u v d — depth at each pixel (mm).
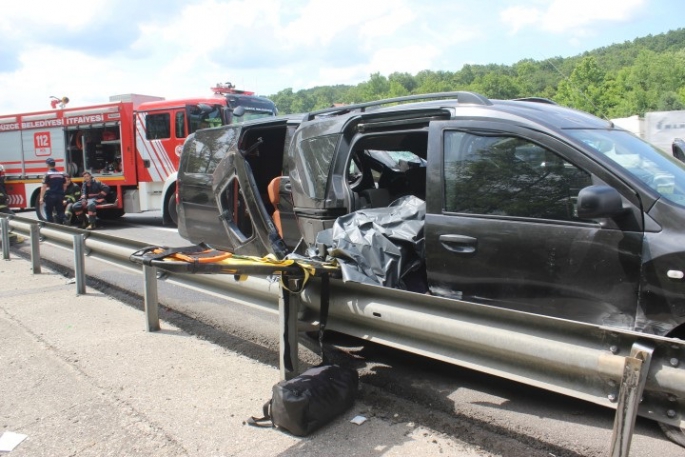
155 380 4176
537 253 3461
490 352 3064
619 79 84375
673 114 13805
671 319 3008
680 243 2980
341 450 3127
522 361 2947
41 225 8078
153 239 11664
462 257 3783
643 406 2598
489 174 3758
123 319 5742
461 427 3297
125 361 4562
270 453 3123
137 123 14078
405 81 149500
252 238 5168
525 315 2834
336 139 4781
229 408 3697
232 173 5262
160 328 5418
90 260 9055
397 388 3818
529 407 3457
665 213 3090
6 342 5062
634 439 3016
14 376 4305
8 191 17016
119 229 13750
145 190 14203
